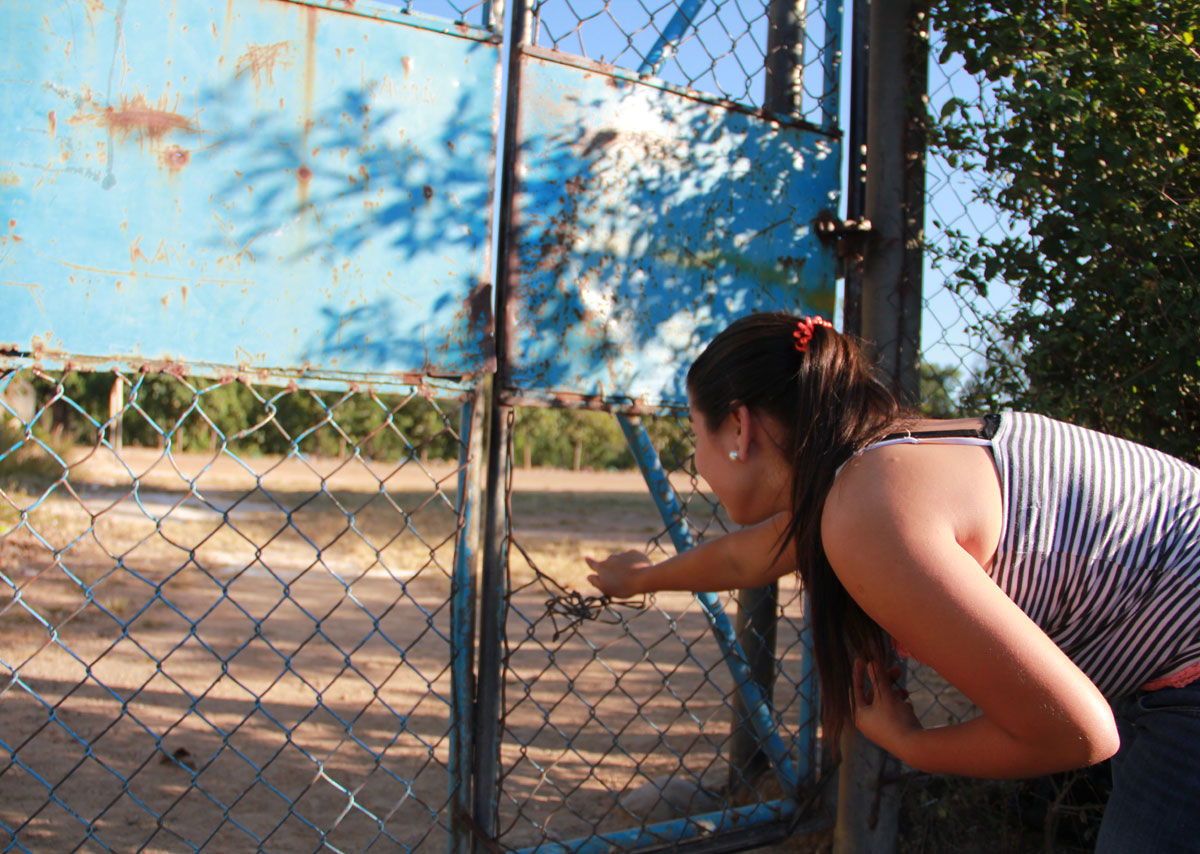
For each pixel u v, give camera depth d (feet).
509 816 10.19
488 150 6.84
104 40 5.79
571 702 15.58
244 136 6.14
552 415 138.72
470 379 6.85
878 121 8.45
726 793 10.44
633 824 10.06
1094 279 8.14
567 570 33.45
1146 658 4.38
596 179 7.38
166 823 9.76
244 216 6.14
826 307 8.45
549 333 7.21
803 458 4.44
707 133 7.88
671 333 7.71
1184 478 4.56
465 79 6.76
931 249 8.64
